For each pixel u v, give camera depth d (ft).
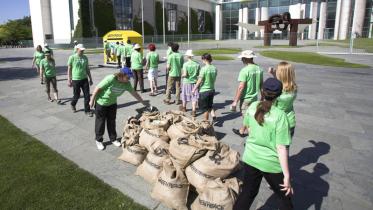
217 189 11.26
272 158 9.68
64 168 15.84
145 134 15.75
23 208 12.39
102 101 17.78
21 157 17.22
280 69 13.08
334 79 44.62
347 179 14.80
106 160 17.08
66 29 186.80
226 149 13.30
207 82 21.59
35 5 193.67
